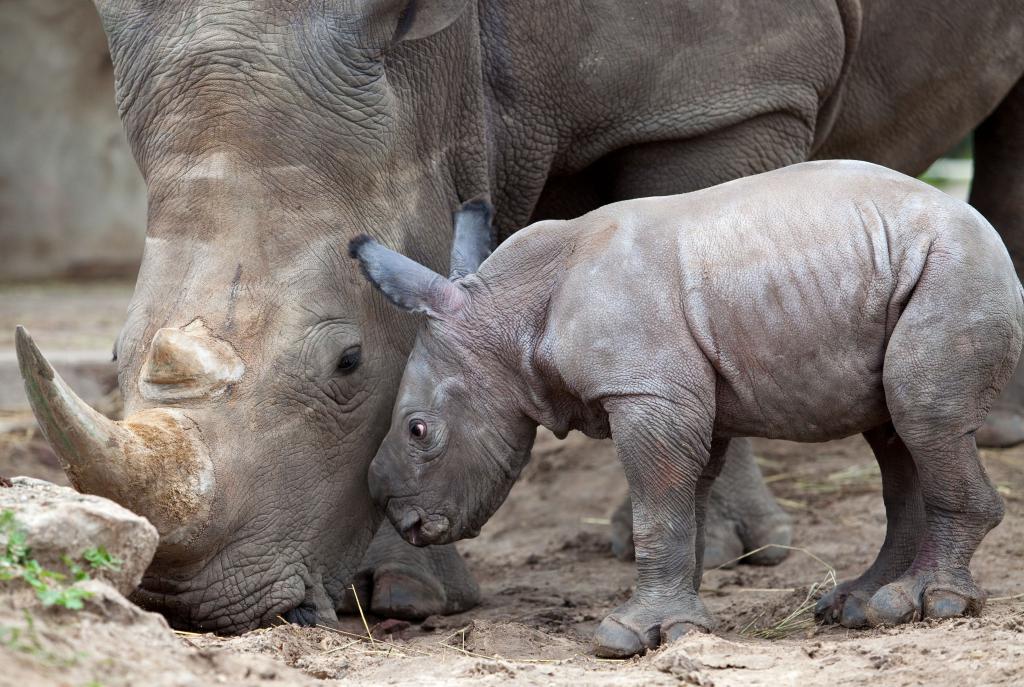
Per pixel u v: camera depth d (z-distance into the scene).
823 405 9.62
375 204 10.42
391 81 10.72
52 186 32.56
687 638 9.16
